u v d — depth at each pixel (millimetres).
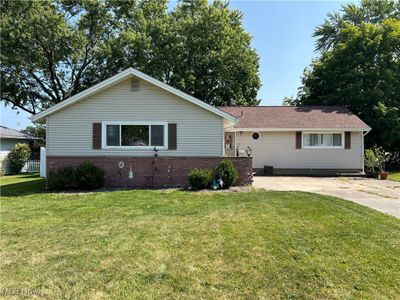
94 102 13289
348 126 18062
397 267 4195
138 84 13320
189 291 3572
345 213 7059
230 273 4012
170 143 13352
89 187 11797
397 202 8891
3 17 23781
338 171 18297
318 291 3582
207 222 6355
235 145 18656
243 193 10180
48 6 25172
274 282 3781
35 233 5695
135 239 5301
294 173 18344
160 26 26953
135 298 3430
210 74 29328
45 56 26609
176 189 11461
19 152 24078
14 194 10852
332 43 32656
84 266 4223
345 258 4477
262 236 5410
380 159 16953
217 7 30438
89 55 28484
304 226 6008
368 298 3441
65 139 13242
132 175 12484
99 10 27219
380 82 22562
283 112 20562
